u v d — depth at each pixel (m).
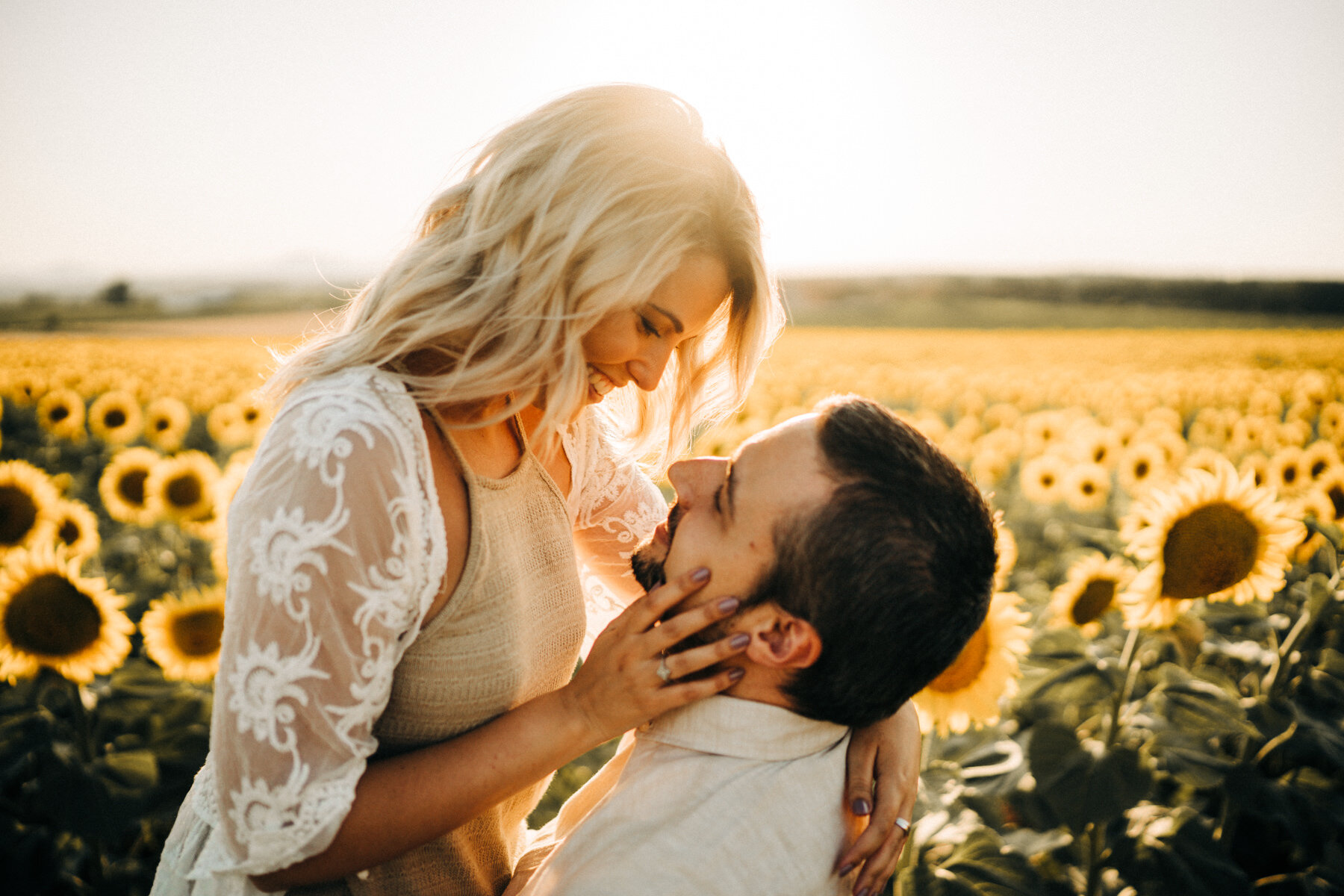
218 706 1.03
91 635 2.65
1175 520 2.37
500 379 1.15
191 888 1.24
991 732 2.75
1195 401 13.81
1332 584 2.82
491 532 1.23
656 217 1.14
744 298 1.43
